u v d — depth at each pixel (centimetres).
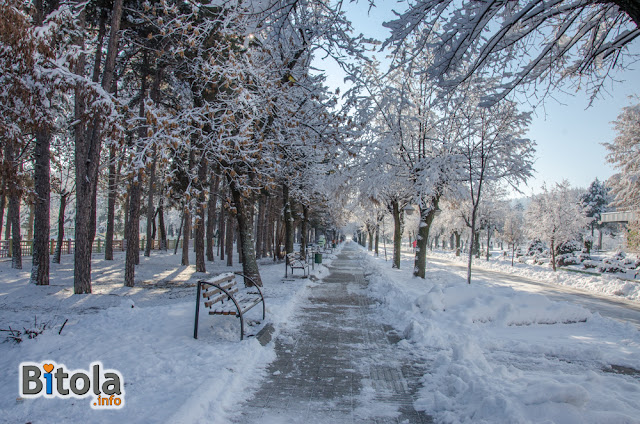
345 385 488
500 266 3400
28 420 353
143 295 1366
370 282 1600
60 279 1712
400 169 1852
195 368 489
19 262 1995
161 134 849
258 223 3531
